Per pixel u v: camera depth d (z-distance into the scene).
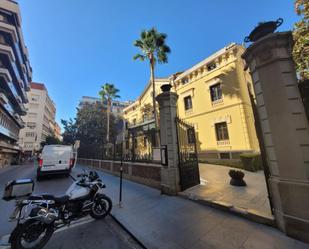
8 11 23.19
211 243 2.86
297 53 7.68
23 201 2.98
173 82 17.66
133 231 3.45
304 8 7.60
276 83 3.13
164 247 2.86
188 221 3.75
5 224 4.00
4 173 15.40
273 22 3.32
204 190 5.79
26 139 47.66
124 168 9.87
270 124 3.17
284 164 2.95
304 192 2.67
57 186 8.46
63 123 26.31
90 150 19.19
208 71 14.57
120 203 4.97
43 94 51.97
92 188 4.33
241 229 3.23
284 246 2.60
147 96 21.78
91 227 3.85
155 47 14.89
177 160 6.05
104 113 26.00
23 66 31.36
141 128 15.08
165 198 5.49
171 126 6.15
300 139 2.83
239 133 11.95
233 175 6.28
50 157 10.78
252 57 3.56
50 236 3.17
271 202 3.38
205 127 14.31
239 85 12.20
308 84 3.11
